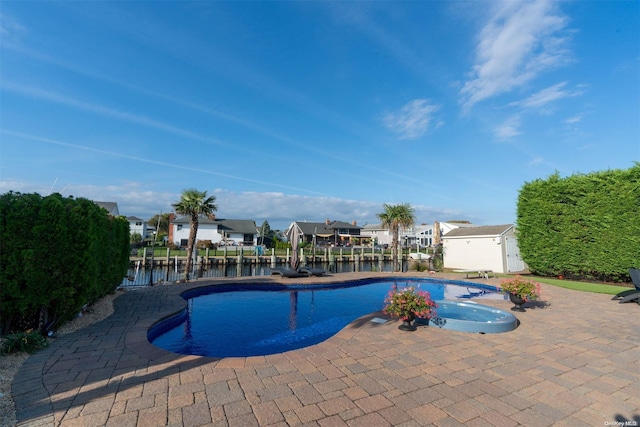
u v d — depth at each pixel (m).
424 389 3.99
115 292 11.52
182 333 8.08
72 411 3.30
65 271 6.42
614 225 14.17
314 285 14.90
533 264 17.48
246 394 3.76
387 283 16.86
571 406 3.62
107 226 9.23
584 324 7.54
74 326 6.89
